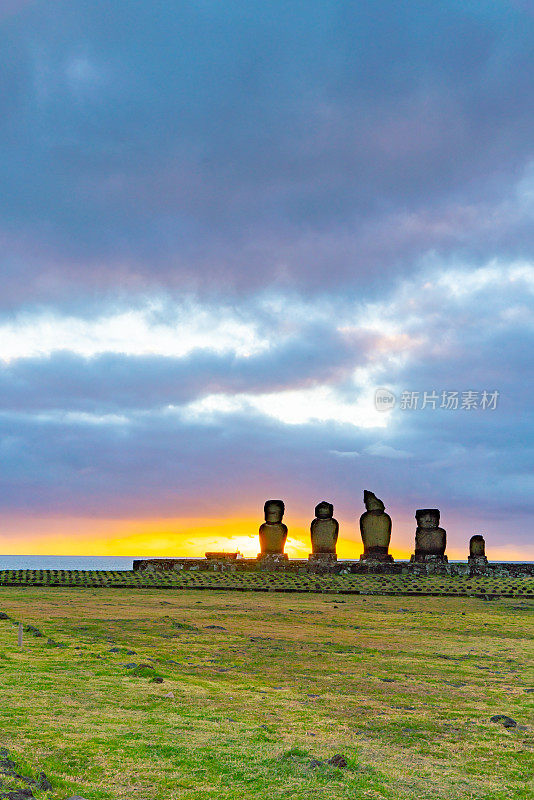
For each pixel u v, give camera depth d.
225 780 12.39
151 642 27.78
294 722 16.81
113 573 64.81
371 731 16.59
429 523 72.00
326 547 72.56
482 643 31.73
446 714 18.61
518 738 16.55
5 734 14.05
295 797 11.86
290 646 28.77
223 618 37.28
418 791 12.67
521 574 67.88
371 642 30.97
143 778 12.20
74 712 16.06
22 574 62.22
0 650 23.42
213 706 17.67
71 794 11.23
